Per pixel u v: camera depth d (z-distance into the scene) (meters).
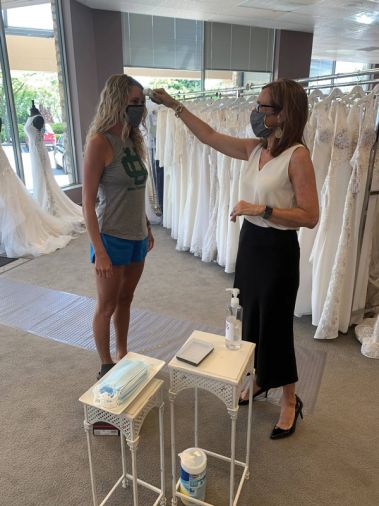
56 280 3.53
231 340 1.38
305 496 1.49
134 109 1.68
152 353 2.43
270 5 5.92
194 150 3.77
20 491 1.51
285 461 1.65
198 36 7.11
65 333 2.65
